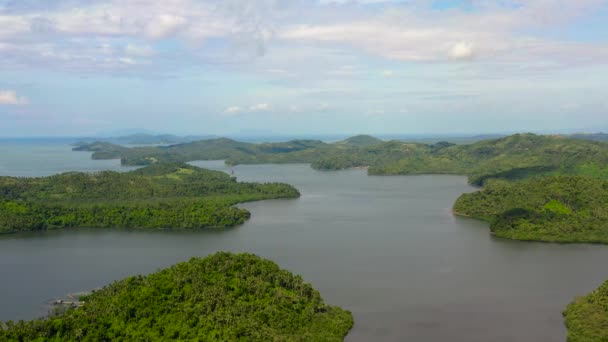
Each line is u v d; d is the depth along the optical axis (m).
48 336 152.75
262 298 183.25
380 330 184.38
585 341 169.88
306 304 189.25
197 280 182.88
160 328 158.50
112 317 162.00
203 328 158.12
